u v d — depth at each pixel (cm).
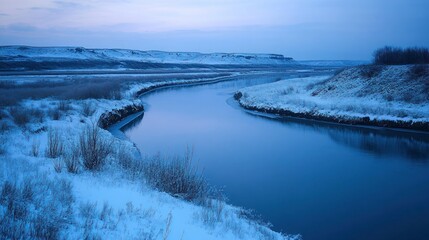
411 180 1859
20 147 1572
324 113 3609
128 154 1603
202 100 5238
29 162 1191
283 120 3669
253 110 4281
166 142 2639
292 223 1340
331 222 1355
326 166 2103
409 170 2033
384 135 2936
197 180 1319
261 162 2170
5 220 612
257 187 1734
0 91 3325
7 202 704
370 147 2572
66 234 619
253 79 9744
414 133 2939
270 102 4278
